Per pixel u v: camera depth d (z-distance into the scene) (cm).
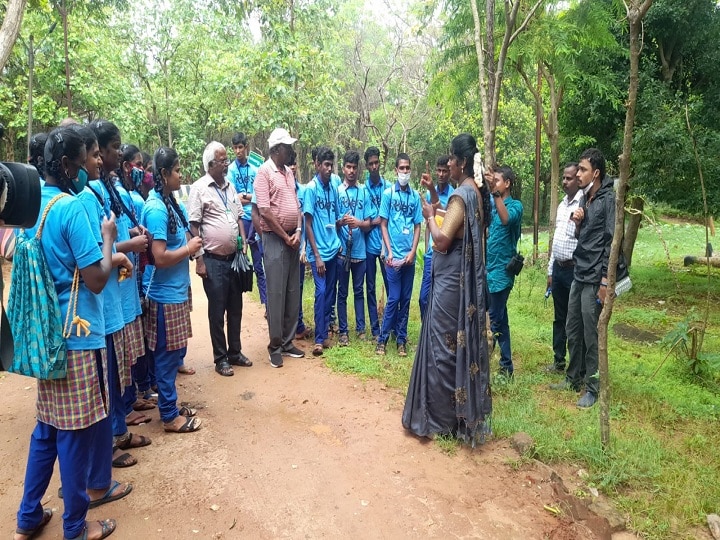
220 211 446
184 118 1567
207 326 628
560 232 471
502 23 682
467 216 339
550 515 287
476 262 341
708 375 491
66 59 821
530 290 797
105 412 247
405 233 517
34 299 221
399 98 1745
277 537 260
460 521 277
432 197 381
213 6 1061
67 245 229
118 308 293
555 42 702
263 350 541
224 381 457
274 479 308
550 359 534
